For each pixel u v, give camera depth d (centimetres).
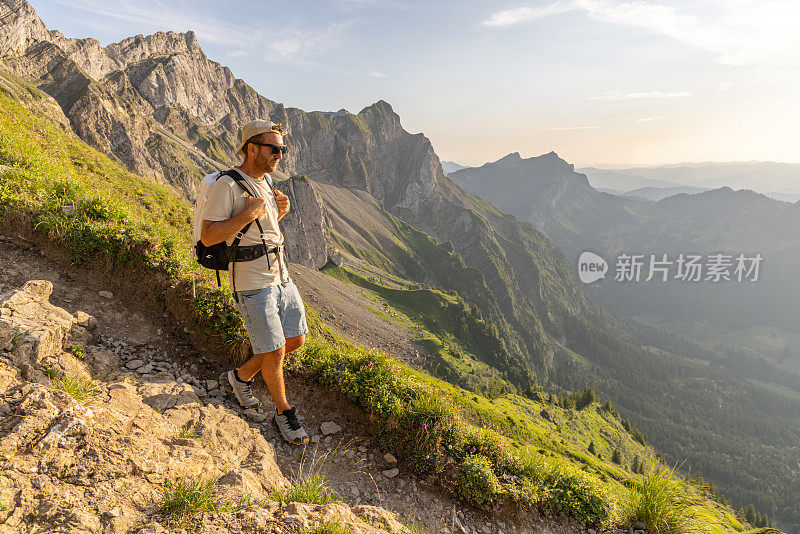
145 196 1342
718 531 524
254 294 401
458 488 525
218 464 383
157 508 277
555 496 543
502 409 9344
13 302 448
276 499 366
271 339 417
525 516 523
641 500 561
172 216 1306
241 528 275
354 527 315
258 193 377
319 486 401
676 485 562
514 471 560
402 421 558
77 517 241
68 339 484
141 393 453
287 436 480
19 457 266
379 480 508
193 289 573
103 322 557
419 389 603
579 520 535
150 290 613
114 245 616
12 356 379
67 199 676
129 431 352
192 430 417
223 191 354
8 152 773
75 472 277
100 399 401
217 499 299
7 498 237
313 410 570
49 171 797
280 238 417
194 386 527
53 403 316
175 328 595
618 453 14125
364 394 575
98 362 485
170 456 344
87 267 613
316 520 304
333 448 528
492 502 516
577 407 18862
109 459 297
